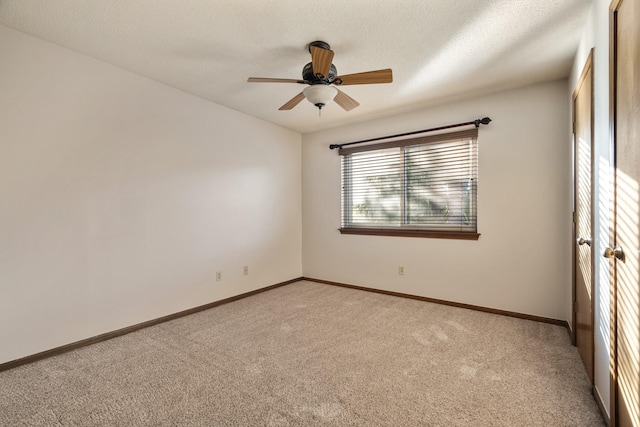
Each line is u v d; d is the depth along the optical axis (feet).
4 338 6.68
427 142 11.57
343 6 6.01
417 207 11.96
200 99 10.68
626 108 4.08
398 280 12.34
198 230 10.63
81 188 7.83
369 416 5.14
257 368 6.70
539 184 9.55
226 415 5.18
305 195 15.17
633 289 3.86
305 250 15.21
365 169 13.33
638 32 3.62
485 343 7.91
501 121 10.12
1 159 6.62
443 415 5.15
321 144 14.58
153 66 8.50
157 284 9.46
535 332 8.63
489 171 10.35
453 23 6.54
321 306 11.03
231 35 7.00
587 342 6.39
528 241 9.75
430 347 7.69
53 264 7.37
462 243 10.88
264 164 13.19
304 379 6.26
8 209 6.72
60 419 5.10
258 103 11.22
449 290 11.15
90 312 8.00
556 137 9.28
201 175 10.71
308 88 7.39
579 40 7.09
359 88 9.80
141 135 9.06
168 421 5.03
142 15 6.30
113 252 8.45
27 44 6.97
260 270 13.01
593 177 5.91
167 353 7.43
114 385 6.07
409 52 7.69
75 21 6.50
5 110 6.67
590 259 6.09
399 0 5.84
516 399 5.57
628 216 4.03
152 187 9.33
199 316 10.05
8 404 5.50
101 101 8.18
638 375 3.73
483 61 8.13
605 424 4.92
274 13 6.23
